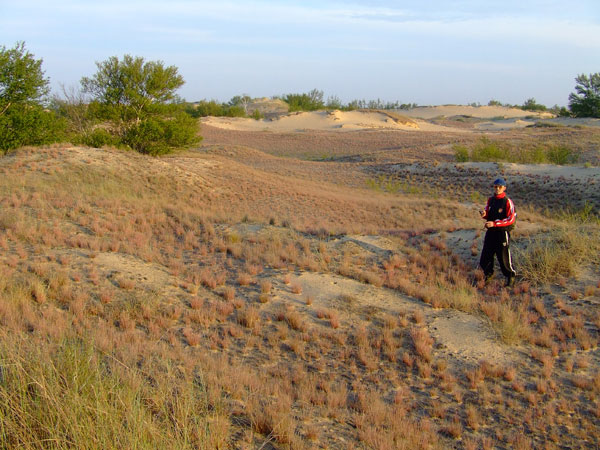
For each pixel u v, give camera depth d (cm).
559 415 496
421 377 571
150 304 682
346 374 569
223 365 534
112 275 773
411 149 5091
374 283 859
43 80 2366
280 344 630
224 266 927
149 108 2812
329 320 704
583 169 3145
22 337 472
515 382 557
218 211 1855
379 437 426
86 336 520
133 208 1378
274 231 1194
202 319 664
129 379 420
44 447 323
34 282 682
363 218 2112
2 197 1284
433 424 477
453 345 646
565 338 668
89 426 329
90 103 2850
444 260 984
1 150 2216
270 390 499
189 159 2825
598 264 891
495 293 837
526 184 2983
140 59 2819
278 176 3128
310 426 438
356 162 4547
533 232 1067
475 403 520
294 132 7725
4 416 339
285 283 833
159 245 1045
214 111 9994
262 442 398
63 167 1902
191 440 372
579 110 8800
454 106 14950
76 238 961
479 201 2691
